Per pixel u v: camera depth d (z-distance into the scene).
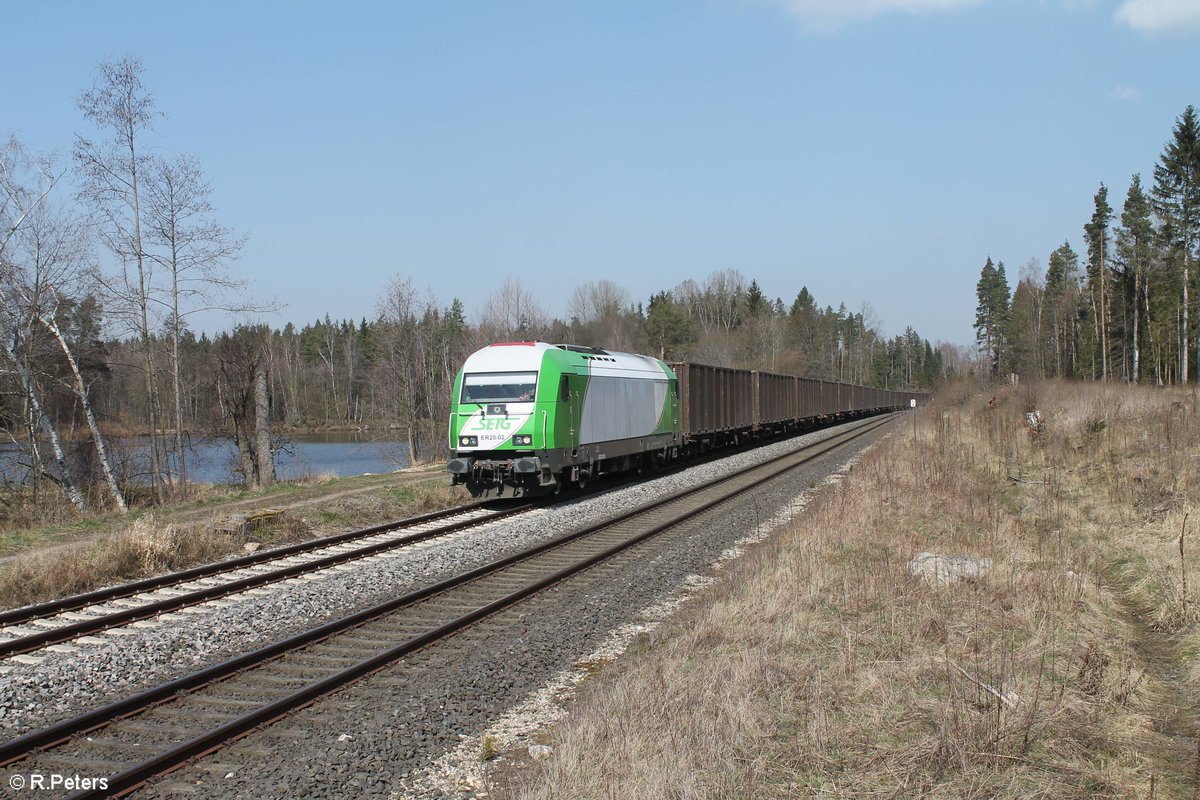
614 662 8.93
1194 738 6.41
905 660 7.75
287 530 16.44
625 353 26.34
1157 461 18.95
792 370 96.50
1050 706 6.56
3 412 27.34
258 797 5.81
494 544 15.38
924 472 20.86
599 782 5.59
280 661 8.79
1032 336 86.44
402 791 5.98
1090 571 11.69
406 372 42.56
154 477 27.17
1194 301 60.56
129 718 7.23
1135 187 67.50
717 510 19.19
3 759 6.30
